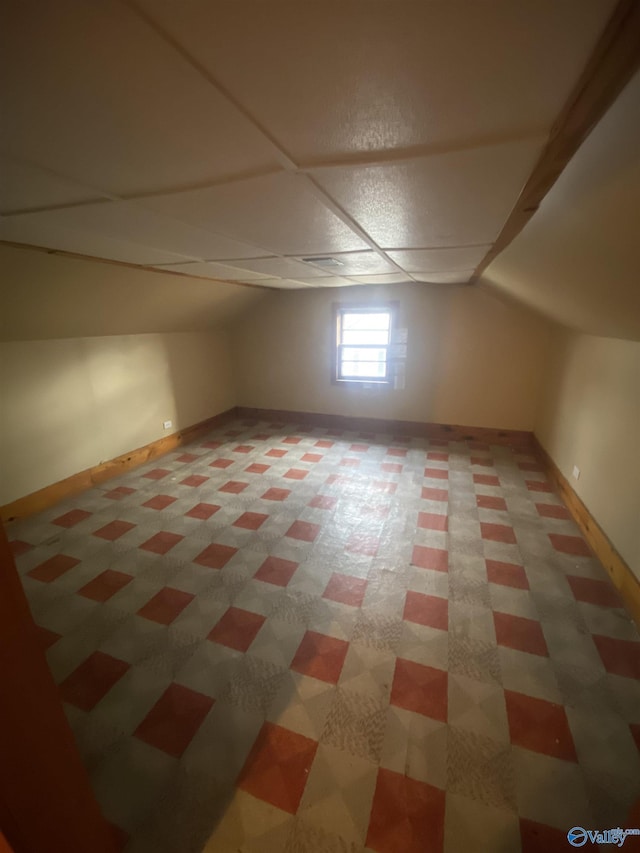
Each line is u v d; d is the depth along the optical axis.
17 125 0.71
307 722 1.47
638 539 1.92
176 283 3.01
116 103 0.64
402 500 3.07
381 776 1.30
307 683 1.62
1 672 0.70
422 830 1.17
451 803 1.23
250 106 0.65
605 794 1.25
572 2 0.41
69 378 3.09
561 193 0.95
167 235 1.62
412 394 4.38
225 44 0.49
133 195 1.10
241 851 1.14
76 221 1.37
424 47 0.50
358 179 0.97
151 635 1.86
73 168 0.91
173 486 3.35
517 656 1.73
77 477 3.22
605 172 0.74
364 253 2.01
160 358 3.94
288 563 2.35
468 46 0.50
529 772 1.31
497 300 3.81
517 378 3.96
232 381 5.11
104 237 1.64
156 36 0.48
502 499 3.06
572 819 1.19
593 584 2.14
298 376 4.81
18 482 2.80
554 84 0.57
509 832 1.16
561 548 2.45
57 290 2.39
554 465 3.30
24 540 2.59
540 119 0.67
